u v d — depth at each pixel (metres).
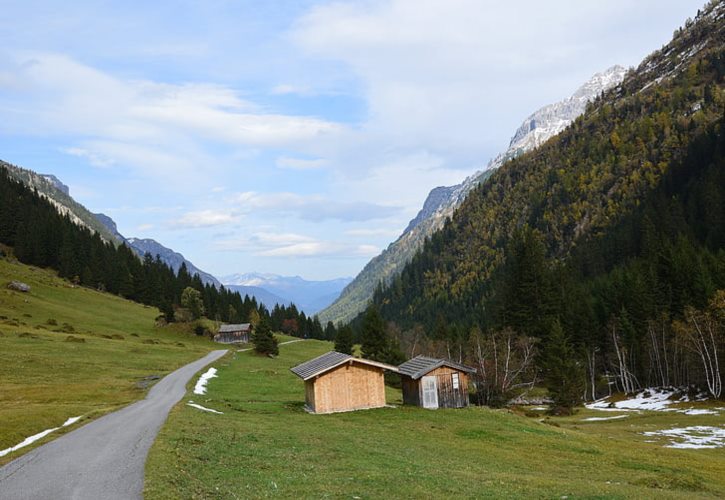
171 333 141.12
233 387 67.19
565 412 82.06
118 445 29.33
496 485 25.47
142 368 79.50
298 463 27.06
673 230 175.75
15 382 60.78
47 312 126.12
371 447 34.22
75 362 77.12
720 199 171.88
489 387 79.69
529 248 129.00
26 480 22.66
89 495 19.91
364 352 101.81
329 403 52.84
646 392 101.69
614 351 116.75
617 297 123.19
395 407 56.56
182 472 22.84
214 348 130.75
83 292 166.00
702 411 76.12
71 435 33.12
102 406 46.41
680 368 100.94
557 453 38.53
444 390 59.16
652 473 33.38
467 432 44.25
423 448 36.09
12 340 87.62
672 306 110.19
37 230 190.38
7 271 157.75
